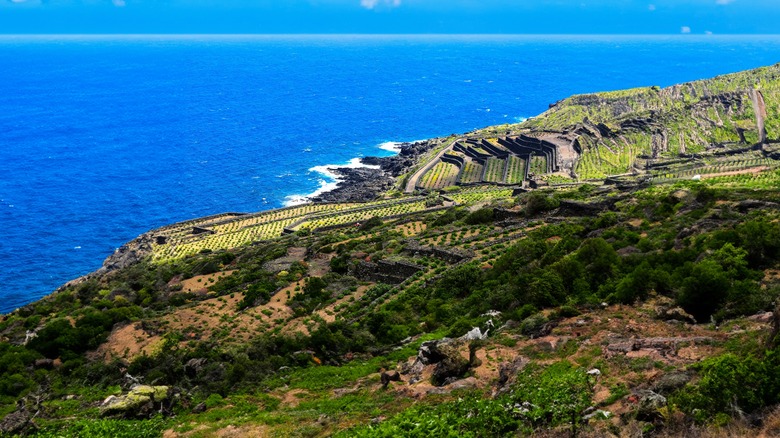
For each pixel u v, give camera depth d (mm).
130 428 40688
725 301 40781
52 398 53594
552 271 53750
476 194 185375
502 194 179500
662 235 64688
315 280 81312
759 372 23797
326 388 47969
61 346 65438
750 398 23344
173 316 74125
